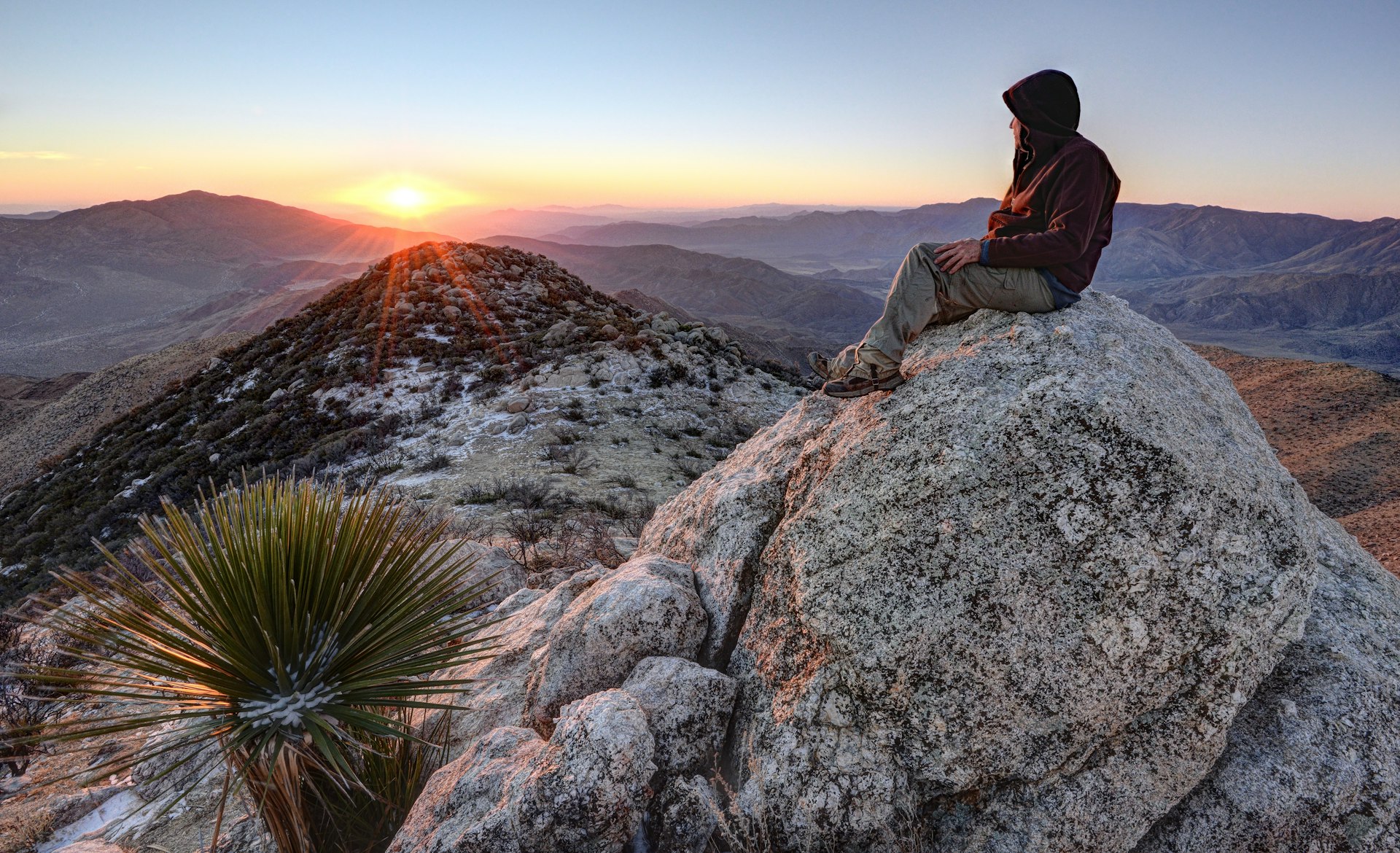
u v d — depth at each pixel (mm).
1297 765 2875
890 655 2924
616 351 29203
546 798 2746
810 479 3783
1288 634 2779
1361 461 74938
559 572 8203
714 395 27969
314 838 3521
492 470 18781
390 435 23109
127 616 3000
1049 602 2803
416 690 3322
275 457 22328
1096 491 2777
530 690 4023
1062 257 3105
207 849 3875
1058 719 2812
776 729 3172
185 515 3205
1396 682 3043
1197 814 2920
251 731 3066
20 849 4031
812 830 2918
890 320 3395
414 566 3701
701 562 4457
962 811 2934
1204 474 2740
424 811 3242
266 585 3082
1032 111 3199
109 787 4570
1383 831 2793
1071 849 2812
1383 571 3854
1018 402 2955
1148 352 3314
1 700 5488
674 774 3234
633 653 3781
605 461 19719
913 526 3020
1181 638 2742
